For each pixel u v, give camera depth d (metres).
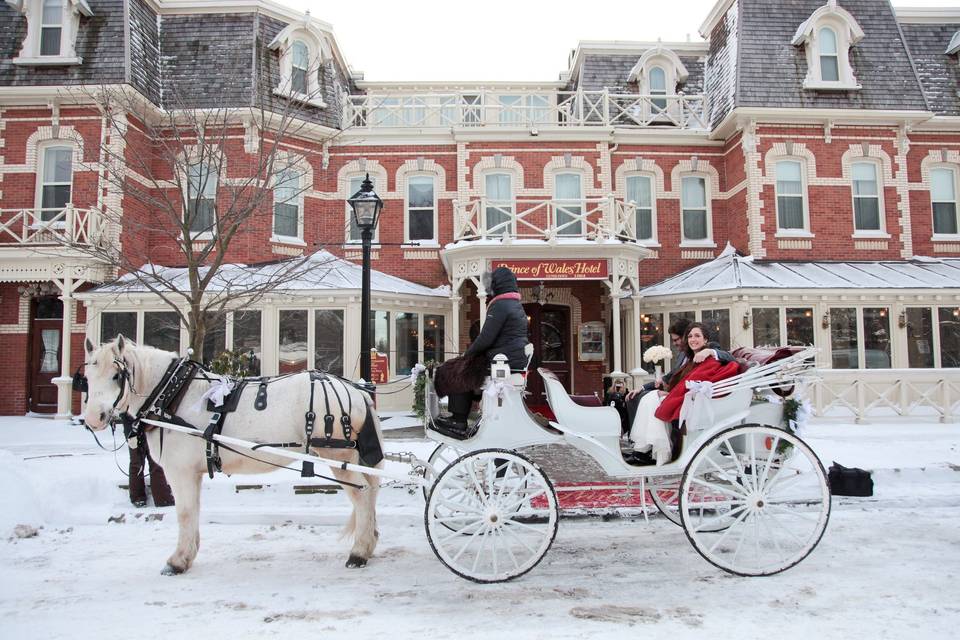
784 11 18.62
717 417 5.79
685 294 16.48
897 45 18.53
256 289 10.48
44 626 4.39
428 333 17.45
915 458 9.89
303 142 18.03
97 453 11.33
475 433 5.85
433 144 18.78
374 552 6.28
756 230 17.59
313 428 5.78
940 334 16.19
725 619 4.45
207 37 17.72
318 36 18.28
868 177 18.19
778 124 17.89
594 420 5.70
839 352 15.89
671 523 7.37
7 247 14.86
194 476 5.73
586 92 18.78
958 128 18.81
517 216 15.54
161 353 5.95
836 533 6.73
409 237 18.59
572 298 18.16
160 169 16.78
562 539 6.69
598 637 4.14
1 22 16.66
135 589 5.19
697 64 20.59
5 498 7.13
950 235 18.59
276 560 6.04
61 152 16.33
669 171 19.02
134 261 16.14
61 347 16.08
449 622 4.43
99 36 16.31
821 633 4.20
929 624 4.34
